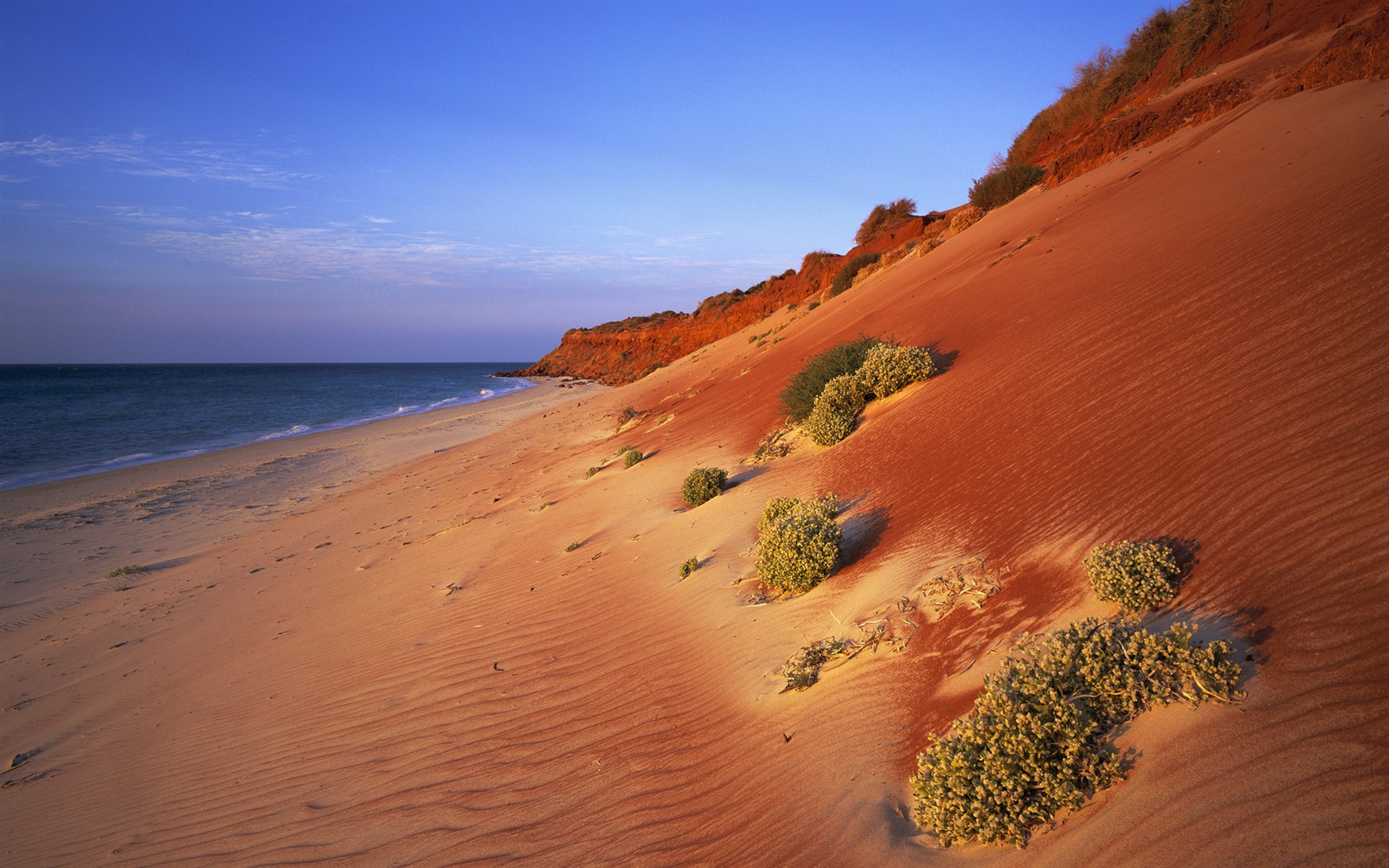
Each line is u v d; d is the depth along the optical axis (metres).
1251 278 8.19
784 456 12.77
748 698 6.08
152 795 7.14
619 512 13.41
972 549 6.59
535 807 5.55
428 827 5.67
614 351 93.19
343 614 11.52
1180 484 5.70
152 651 11.24
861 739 4.96
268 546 17.19
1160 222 12.54
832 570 7.64
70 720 9.22
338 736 7.53
